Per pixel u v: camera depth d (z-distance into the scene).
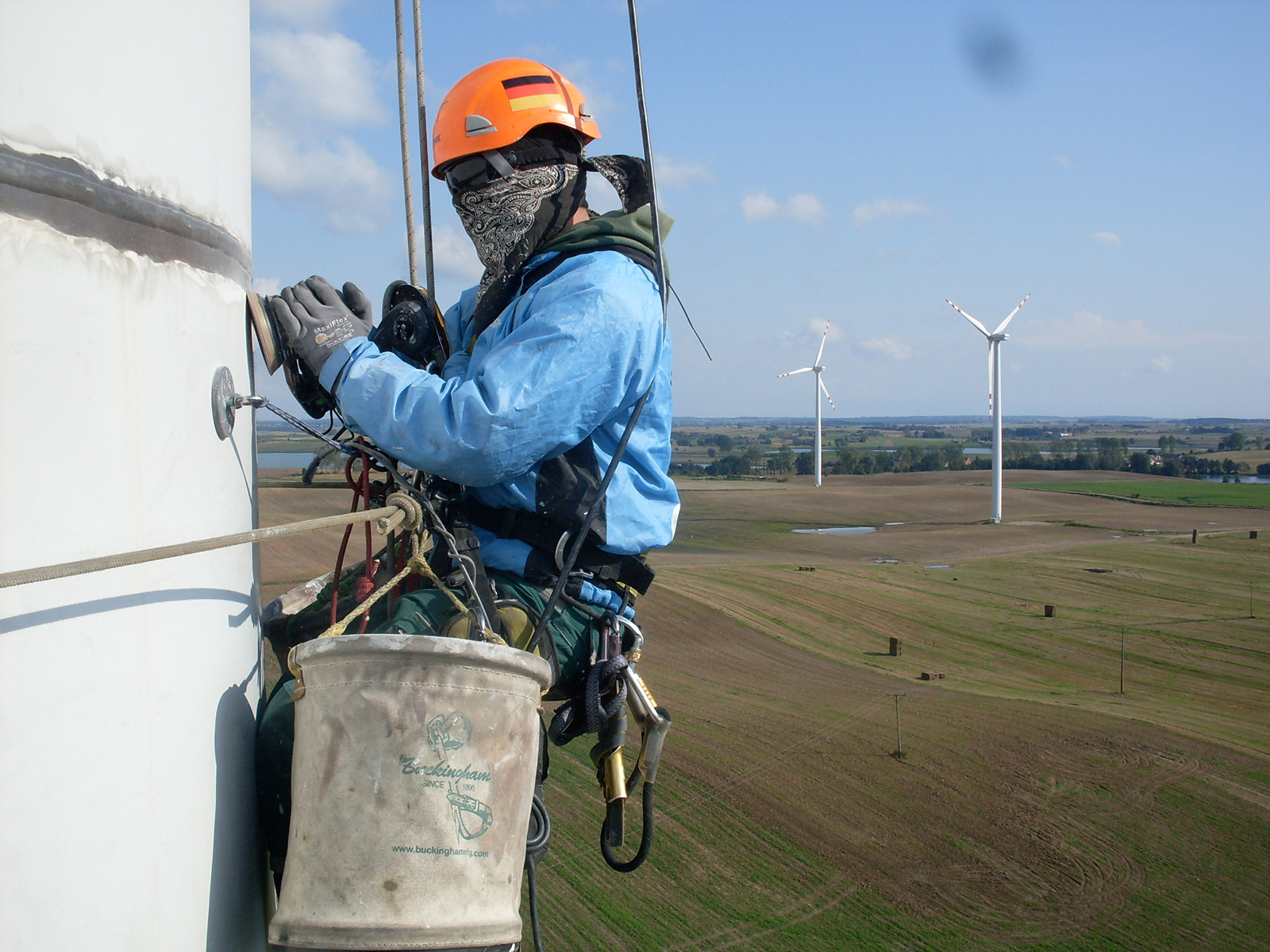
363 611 1.68
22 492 1.09
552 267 2.11
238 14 1.61
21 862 1.08
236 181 1.59
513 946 1.48
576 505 1.96
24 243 1.09
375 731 1.39
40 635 1.11
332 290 1.93
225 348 1.53
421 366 2.23
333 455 2.11
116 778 1.21
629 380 1.94
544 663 1.51
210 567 1.47
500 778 1.45
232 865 1.54
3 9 1.08
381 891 1.37
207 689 1.45
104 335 1.20
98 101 1.19
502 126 2.08
